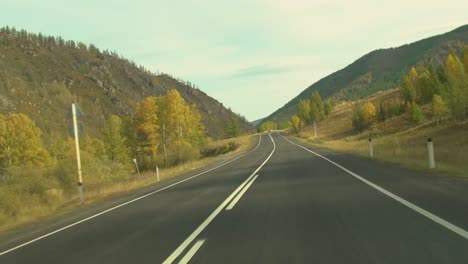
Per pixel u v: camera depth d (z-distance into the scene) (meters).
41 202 23.77
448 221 8.63
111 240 9.71
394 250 6.91
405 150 28.67
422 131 86.00
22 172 33.56
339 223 9.28
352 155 33.06
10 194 22.00
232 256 7.27
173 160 66.56
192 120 79.38
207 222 10.75
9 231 14.27
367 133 115.81
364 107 133.50
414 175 16.77
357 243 7.50
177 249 8.17
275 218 10.45
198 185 21.33
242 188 17.66
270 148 67.31
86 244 9.59
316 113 173.12
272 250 7.45
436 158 22.73
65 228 12.49
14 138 67.81
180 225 10.74
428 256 6.47
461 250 6.65
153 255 7.88
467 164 19.00
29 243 10.69
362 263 6.35
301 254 7.06
